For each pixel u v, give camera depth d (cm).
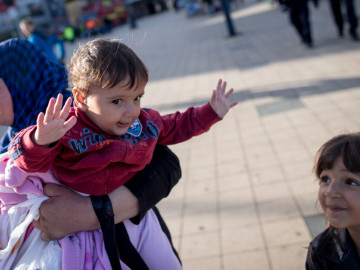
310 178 362
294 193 346
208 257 296
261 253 287
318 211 312
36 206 134
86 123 134
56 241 138
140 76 130
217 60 1021
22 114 151
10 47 150
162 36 1986
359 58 687
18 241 139
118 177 138
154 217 164
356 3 1280
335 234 153
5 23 2511
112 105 129
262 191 363
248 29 1462
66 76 162
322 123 470
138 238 152
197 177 418
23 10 3291
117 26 4225
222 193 376
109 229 135
